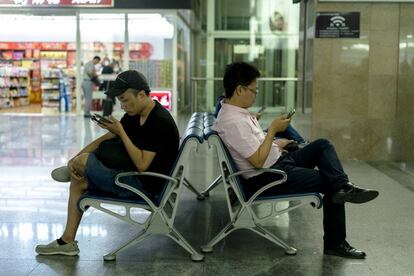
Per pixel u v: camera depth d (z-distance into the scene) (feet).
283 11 62.69
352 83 26.71
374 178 22.86
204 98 50.83
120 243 13.87
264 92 51.34
